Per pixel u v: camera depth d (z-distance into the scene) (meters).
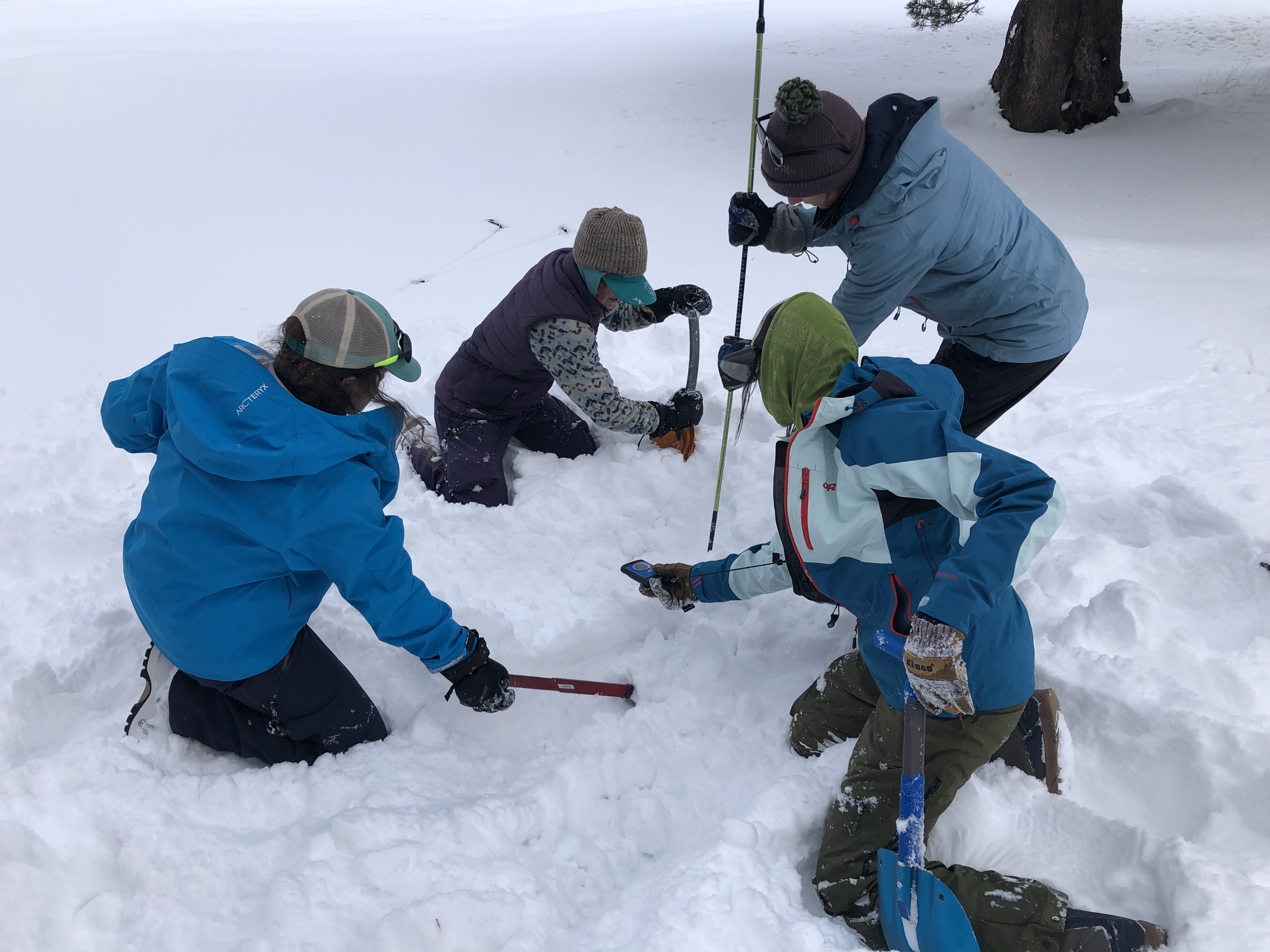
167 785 1.98
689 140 8.42
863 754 1.92
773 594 2.71
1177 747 2.04
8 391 4.46
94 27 15.99
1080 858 1.92
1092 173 7.29
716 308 4.91
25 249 6.20
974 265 2.51
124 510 3.23
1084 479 3.18
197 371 1.77
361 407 1.93
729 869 1.81
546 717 2.41
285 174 7.59
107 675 2.46
